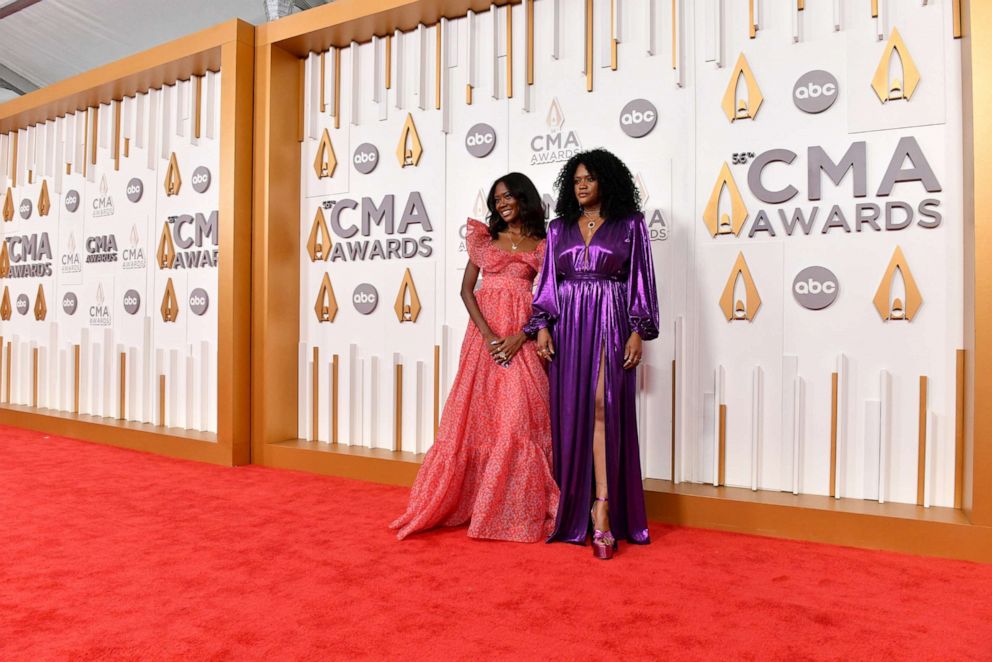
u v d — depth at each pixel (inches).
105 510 126.2
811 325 123.5
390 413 166.2
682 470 132.3
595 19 144.4
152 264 206.2
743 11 129.8
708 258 131.0
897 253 117.0
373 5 157.0
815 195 122.8
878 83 119.0
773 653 69.7
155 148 206.5
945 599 85.6
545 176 148.8
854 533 109.7
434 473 117.1
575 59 146.3
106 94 212.8
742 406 128.1
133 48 273.6
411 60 166.6
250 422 174.7
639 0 139.7
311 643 71.7
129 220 213.2
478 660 67.9
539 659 68.2
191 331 195.2
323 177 177.5
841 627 76.4
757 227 127.2
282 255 175.8
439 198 161.3
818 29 123.8
